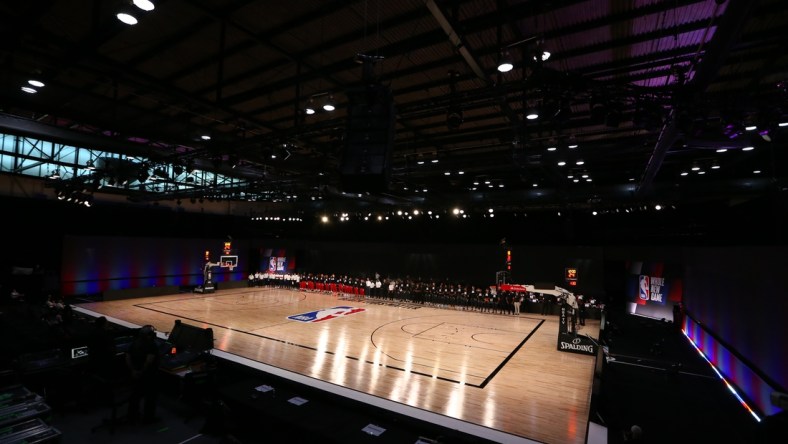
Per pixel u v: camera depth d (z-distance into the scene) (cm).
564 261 2517
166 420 760
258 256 3509
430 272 2947
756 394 948
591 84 749
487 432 786
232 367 962
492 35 791
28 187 2230
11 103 958
